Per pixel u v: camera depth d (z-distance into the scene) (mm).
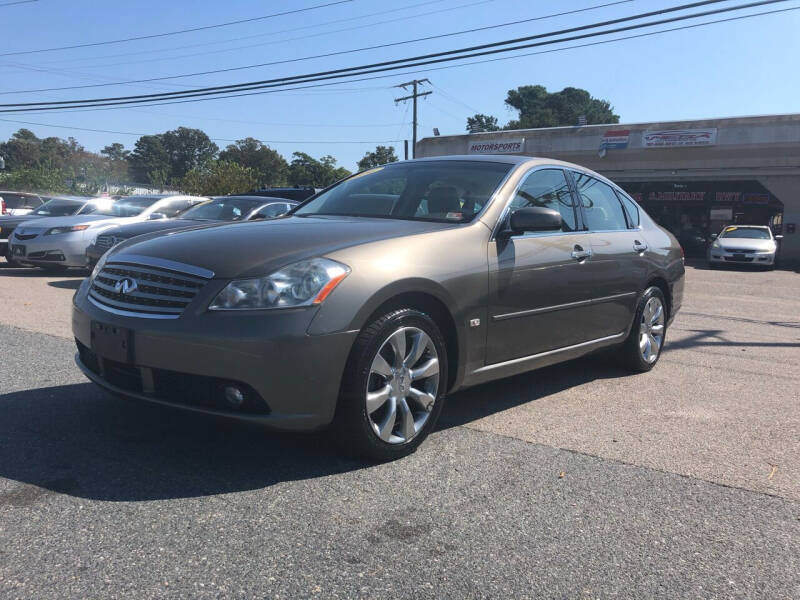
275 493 3002
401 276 3299
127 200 12680
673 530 2818
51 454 3350
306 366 2998
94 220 11195
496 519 2848
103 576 2311
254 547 2533
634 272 5223
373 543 2604
